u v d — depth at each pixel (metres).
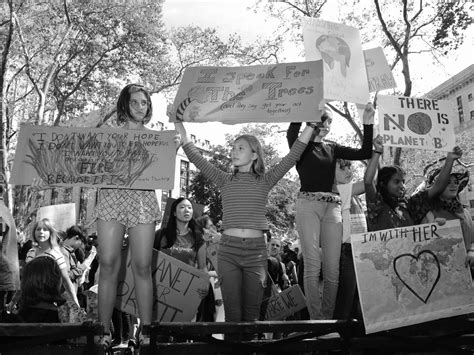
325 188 4.37
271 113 4.23
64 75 21.20
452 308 3.42
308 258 4.22
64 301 3.90
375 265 3.38
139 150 3.81
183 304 4.22
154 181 3.74
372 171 4.52
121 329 6.38
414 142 4.47
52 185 3.71
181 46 20.62
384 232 3.46
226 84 4.42
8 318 3.77
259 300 3.90
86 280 7.91
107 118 20.17
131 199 3.66
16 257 4.20
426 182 5.20
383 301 3.30
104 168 3.76
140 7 20.27
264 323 3.05
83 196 26.72
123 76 21.55
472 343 3.36
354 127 14.67
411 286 3.38
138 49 20.67
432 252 3.50
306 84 4.30
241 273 3.92
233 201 4.00
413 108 4.55
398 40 15.59
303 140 4.11
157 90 20.92
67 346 2.94
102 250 3.54
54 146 3.79
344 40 4.47
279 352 3.19
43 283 3.80
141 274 3.56
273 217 34.06
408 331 3.50
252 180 4.07
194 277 4.27
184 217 5.30
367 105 4.41
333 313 4.25
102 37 20.67
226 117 4.27
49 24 19.56
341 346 3.28
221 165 33.12
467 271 3.52
